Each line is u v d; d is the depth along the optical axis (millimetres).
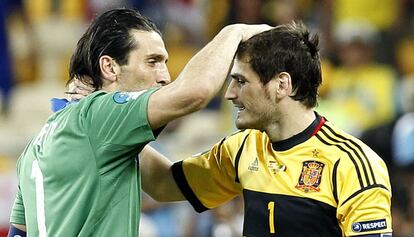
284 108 16125
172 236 29172
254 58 16031
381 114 37906
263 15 41875
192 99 15320
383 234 15281
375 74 38688
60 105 16984
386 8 43438
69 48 42125
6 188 29734
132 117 15531
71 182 15852
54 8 42719
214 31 42031
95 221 15641
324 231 15727
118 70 16484
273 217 16016
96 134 15711
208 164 17484
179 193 17828
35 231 16141
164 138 33562
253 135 16938
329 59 40156
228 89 16375
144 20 16750
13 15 41719
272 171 16203
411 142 32312
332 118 35969
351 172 15570
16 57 41625
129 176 15945
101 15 16766
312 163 15914
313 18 42188
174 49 40562
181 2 41375
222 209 28906
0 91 39125
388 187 15602
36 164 16406
